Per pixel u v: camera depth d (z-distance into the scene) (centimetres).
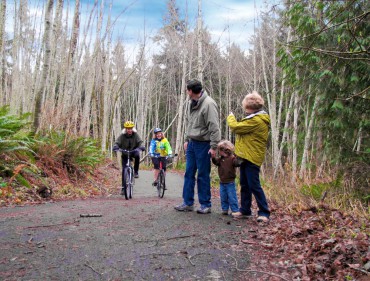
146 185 1310
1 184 709
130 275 303
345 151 838
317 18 675
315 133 905
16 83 1823
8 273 295
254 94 534
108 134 2069
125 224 479
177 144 2486
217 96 4122
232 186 571
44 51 988
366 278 287
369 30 623
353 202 677
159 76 4488
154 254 356
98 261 331
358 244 353
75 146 1062
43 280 285
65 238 398
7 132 820
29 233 415
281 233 437
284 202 718
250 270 324
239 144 534
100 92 2128
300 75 792
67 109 1282
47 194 758
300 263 338
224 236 432
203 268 326
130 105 4541
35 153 878
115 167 1592
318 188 752
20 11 1811
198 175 575
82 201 750
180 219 521
